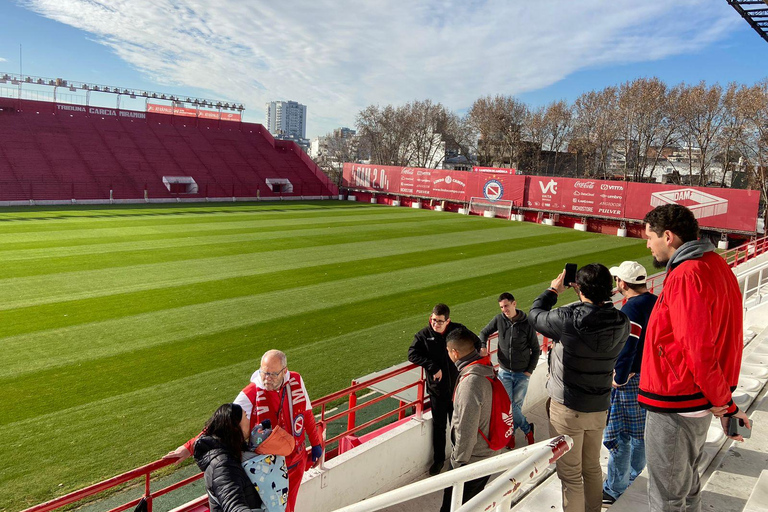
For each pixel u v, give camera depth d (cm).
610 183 3156
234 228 2547
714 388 228
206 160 4619
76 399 762
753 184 4566
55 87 4416
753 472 354
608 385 351
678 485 258
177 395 782
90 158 4034
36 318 1113
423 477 538
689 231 257
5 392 778
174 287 1398
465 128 7388
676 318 236
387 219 3259
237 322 1130
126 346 973
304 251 2002
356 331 1097
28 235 2097
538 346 567
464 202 3950
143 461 613
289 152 5353
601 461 501
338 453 579
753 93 4319
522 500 332
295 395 379
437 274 1684
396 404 802
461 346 379
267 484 310
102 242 2003
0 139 3831
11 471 586
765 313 732
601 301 333
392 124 7356
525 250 2262
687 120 5294
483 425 373
